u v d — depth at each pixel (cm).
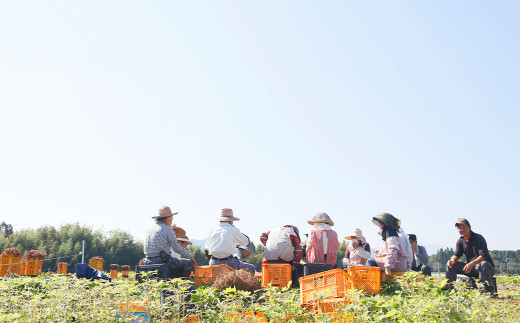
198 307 609
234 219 985
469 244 859
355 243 974
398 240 905
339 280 657
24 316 611
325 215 996
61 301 645
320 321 560
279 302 622
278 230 993
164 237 861
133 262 6619
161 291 656
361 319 549
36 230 6109
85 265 928
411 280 674
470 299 584
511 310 639
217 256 942
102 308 614
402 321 536
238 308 617
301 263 962
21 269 1706
